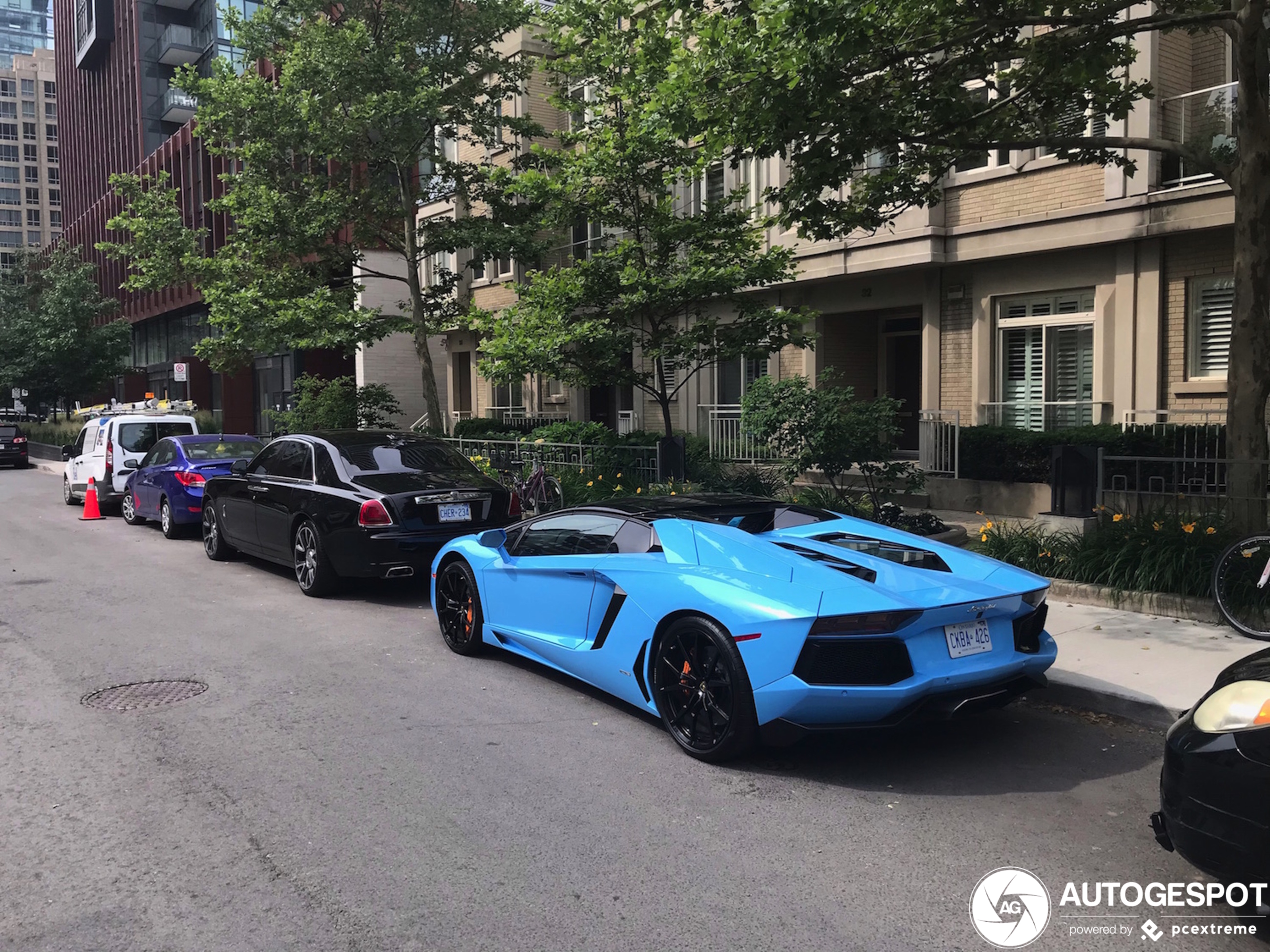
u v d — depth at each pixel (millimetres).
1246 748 3027
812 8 7219
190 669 6715
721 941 3213
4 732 5387
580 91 13664
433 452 9852
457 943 3201
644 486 12758
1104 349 12352
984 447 12773
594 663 5664
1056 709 5820
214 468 13352
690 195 17453
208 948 3180
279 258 17547
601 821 4188
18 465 31422
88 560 11633
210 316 16594
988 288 13570
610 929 3289
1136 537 8062
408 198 16938
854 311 15758
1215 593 7145
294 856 3850
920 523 10188
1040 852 3906
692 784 4609
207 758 4973
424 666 6777
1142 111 11578
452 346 26422
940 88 8891
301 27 16406
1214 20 7711
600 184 12492
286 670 6672
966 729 5441
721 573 5012
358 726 5469
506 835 4043
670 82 8320
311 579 9195
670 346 12125
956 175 13672
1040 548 8625
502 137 20547
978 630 4738
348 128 15422
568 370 12680
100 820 4207
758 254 12914
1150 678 5938
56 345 36219
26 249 45844
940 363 14273
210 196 40000
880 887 3602
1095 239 12094
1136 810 4324
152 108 56125
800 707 4477
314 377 22531
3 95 128500
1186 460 8133
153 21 56281
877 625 4406
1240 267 7793
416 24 15828
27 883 3637
